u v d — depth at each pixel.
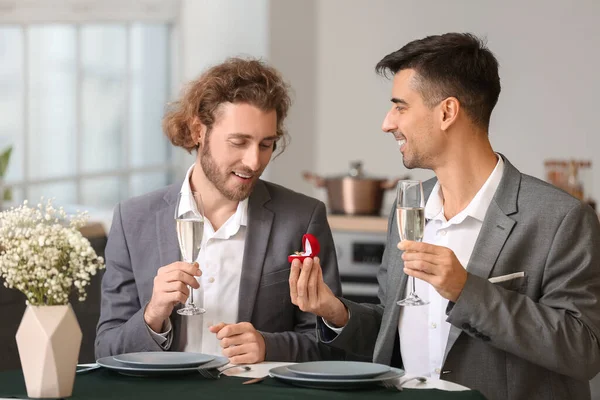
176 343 2.58
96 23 6.04
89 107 6.11
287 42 5.94
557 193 2.39
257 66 2.54
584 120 5.55
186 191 2.48
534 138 5.64
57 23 5.96
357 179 4.59
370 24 5.96
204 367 2.12
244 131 2.46
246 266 2.63
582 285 2.32
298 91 6.04
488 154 2.47
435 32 5.83
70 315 1.93
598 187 5.53
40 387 1.91
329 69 6.05
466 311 2.22
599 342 2.29
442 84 2.40
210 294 2.62
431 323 2.49
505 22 5.66
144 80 6.18
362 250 4.47
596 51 5.50
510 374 2.36
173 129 2.66
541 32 5.60
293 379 1.98
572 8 5.54
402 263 2.57
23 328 1.92
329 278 2.73
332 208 4.68
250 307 2.61
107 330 2.62
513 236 2.38
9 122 5.88
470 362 2.37
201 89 2.51
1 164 5.04
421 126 2.43
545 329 2.23
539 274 2.36
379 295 2.75
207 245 2.64
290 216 2.71
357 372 2.04
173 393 1.93
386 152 5.98
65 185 6.08
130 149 6.23
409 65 2.44
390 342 2.52
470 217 2.46
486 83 2.42
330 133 6.08
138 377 2.10
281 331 2.67
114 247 2.71
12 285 1.94
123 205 2.74
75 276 1.95
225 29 5.91
